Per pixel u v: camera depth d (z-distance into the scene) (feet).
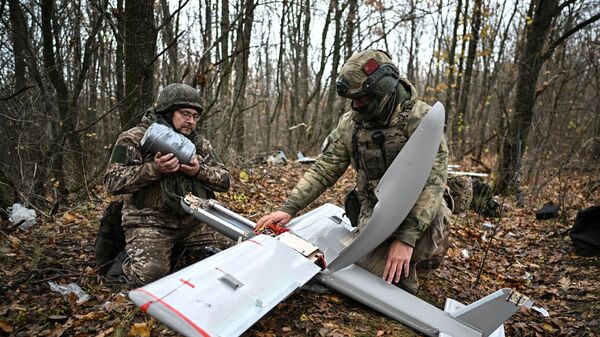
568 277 11.55
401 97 7.70
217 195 16.43
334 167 8.80
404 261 7.30
